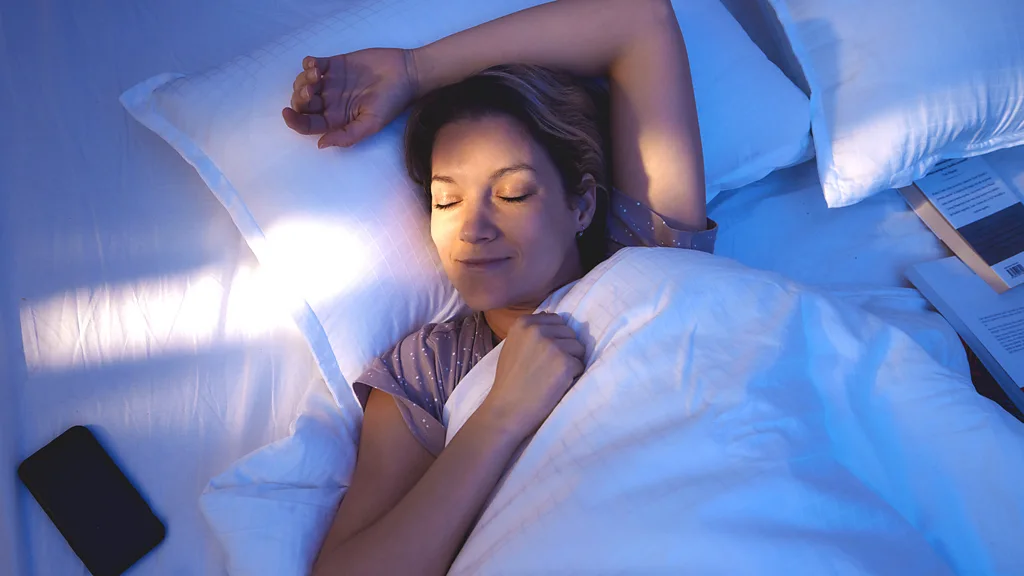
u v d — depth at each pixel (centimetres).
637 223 114
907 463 87
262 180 110
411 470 96
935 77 125
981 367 121
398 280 111
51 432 108
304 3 146
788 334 88
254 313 117
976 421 86
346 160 111
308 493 98
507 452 87
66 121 129
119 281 117
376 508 94
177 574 100
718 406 79
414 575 82
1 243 119
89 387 110
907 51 126
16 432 107
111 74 134
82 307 115
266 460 98
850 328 92
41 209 122
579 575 74
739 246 135
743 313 90
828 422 86
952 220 131
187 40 139
